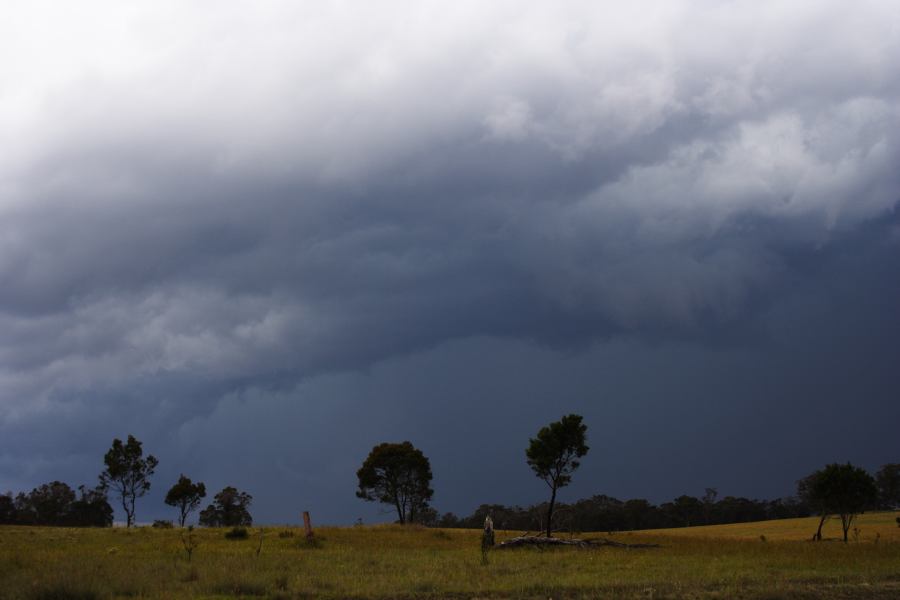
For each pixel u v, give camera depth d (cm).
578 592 1777
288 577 1992
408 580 1945
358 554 2905
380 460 7612
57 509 9931
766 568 2316
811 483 5128
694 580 1950
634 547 3522
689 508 12181
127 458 8200
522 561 2672
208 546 3450
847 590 1823
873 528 7056
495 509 7506
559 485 4434
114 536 4150
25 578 1884
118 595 1723
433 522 9806
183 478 8456
